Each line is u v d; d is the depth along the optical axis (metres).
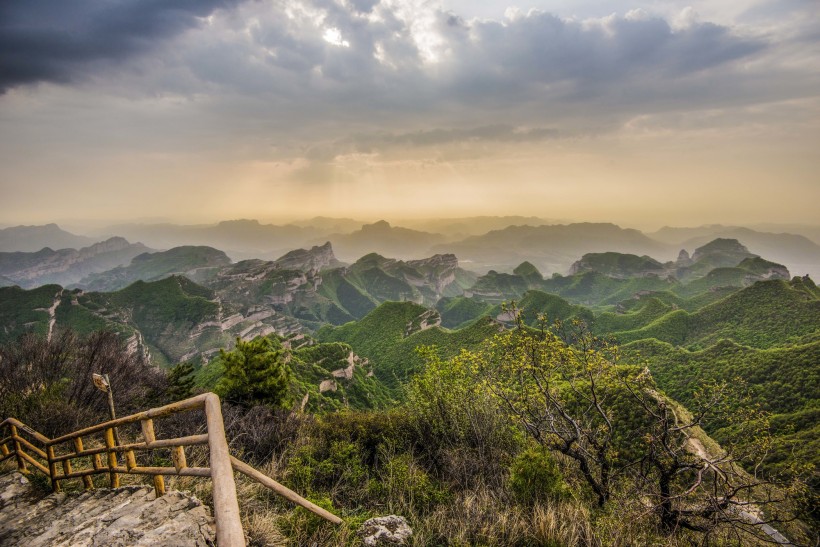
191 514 4.22
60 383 15.16
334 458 9.80
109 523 4.38
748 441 7.83
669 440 8.63
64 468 5.96
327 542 5.71
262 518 5.60
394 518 6.56
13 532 4.67
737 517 7.13
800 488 6.69
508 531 6.46
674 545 6.84
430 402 11.73
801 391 42.81
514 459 9.15
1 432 9.04
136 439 10.10
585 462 8.89
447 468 9.20
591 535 6.38
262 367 16.05
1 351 19.41
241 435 10.51
